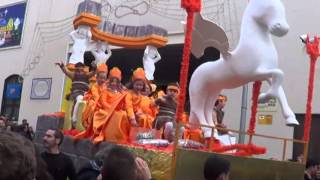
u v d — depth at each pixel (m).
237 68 6.30
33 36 23.50
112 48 20.27
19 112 23.41
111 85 9.06
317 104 12.75
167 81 22.41
